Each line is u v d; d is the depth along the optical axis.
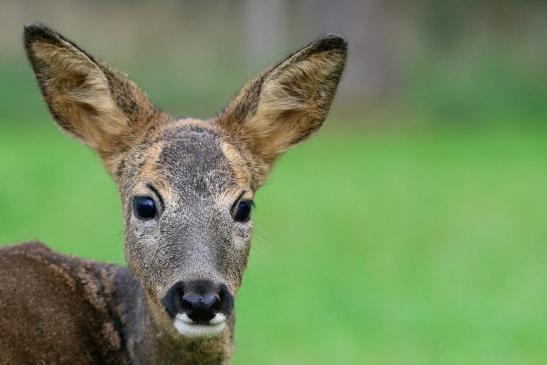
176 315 8.27
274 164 9.76
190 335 8.26
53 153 28.44
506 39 39.31
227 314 8.30
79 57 9.46
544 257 19.38
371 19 36.28
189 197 8.66
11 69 33.75
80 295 9.09
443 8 39.16
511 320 15.55
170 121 9.46
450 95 36.97
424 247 20.09
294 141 9.85
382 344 14.58
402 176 27.64
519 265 18.73
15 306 8.67
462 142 32.78
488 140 33.09
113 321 9.11
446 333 15.04
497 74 37.75
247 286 16.75
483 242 20.64
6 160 27.23
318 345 14.43
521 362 14.13
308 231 21.20
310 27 36.50
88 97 9.52
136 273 8.78
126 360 9.05
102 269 9.33
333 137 33.19
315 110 9.90
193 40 36.50
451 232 21.52
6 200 22.36
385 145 32.09
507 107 36.88
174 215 8.60
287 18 37.12
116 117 9.45
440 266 18.56
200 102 33.94
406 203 24.36
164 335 8.77
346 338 14.64
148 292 8.68
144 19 36.34
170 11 36.59
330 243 20.25
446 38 39.09
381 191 25.77
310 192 25.36
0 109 33.25
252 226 8.91
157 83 34.53
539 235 21.31
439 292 16.88
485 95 37.09
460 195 25.48
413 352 14.30
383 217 22.83
